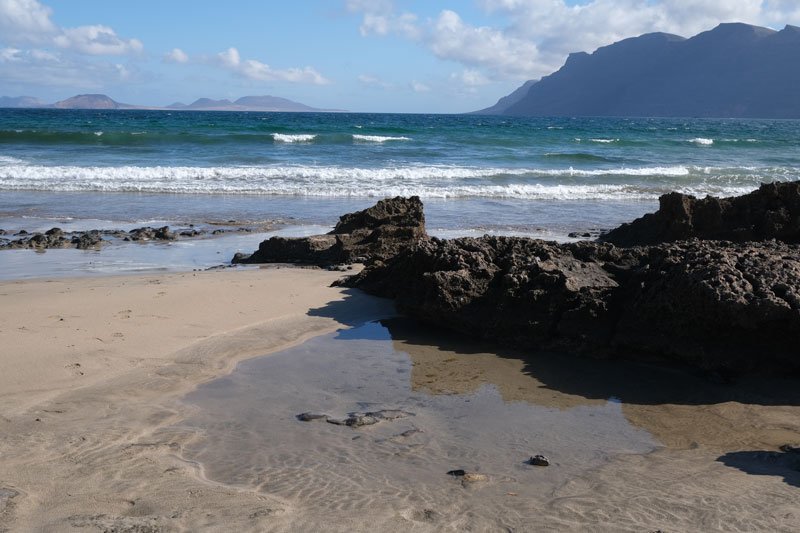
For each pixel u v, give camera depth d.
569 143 44.41
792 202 11.42
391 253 11.54
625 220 17.36
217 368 6.54
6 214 16.44
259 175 23.58
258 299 8.84
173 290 9.02
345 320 8.24
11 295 8.53
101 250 12.62
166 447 4.77
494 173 25.47
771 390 6.21
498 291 7.75
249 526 3.67
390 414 5.48
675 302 6.76
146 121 65.19
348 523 3.76
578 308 7.32
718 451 4.94
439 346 7.45
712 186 24.67
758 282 6.52
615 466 4.65
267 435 5.05
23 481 4.13
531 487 4.30
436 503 4.05
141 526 3.62
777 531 3.74
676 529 3.76
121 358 6.58
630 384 6.43
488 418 5.51
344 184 22.25
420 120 97.69
